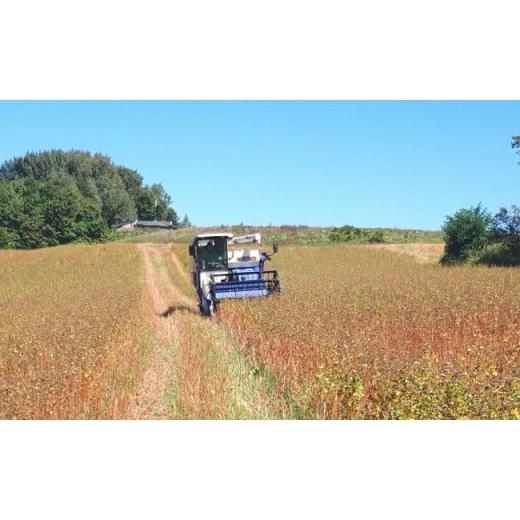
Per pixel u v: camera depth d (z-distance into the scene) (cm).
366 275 3597
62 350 1292
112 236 10206
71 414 952
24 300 3030
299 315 1541
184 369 1237
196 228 8912
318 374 984
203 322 1934
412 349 1197
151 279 4384
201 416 952
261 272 2077
